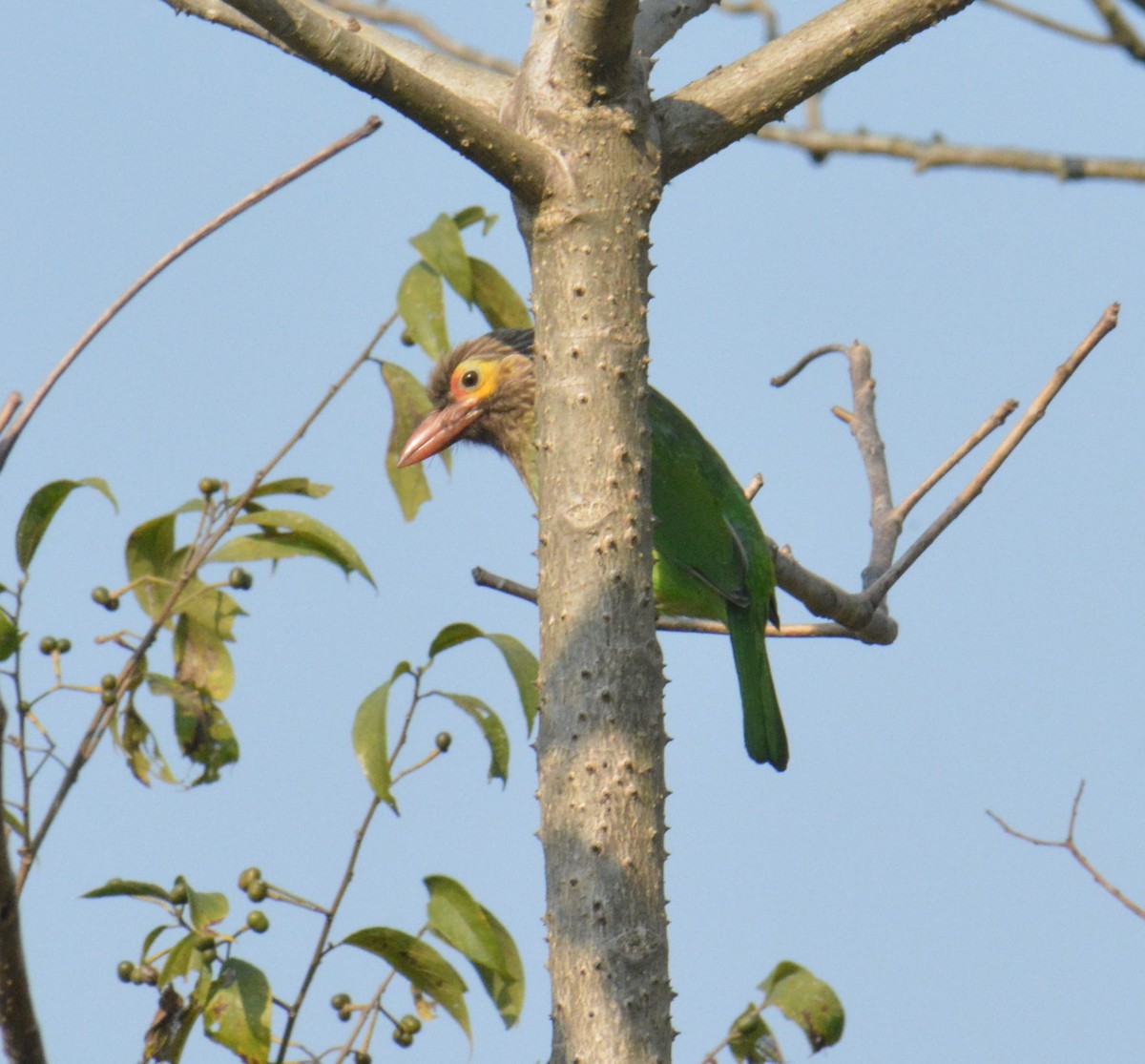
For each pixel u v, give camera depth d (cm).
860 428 831
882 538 782
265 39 579
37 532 598
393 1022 575
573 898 413
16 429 519
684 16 618
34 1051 486
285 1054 547
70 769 551
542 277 479
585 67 482
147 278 540
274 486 659
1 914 465
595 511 449
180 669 685
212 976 554
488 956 568
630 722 430
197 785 665
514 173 477
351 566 643
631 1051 400
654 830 423
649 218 488
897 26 531
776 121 533
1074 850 680
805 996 586
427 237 707
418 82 455
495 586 714
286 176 544
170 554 689
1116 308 716
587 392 461
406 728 582
